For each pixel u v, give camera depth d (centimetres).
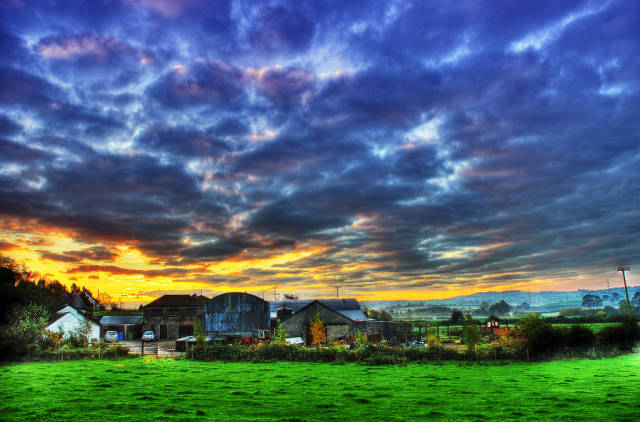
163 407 2358
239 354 4869
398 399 2616
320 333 7325
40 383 3153
